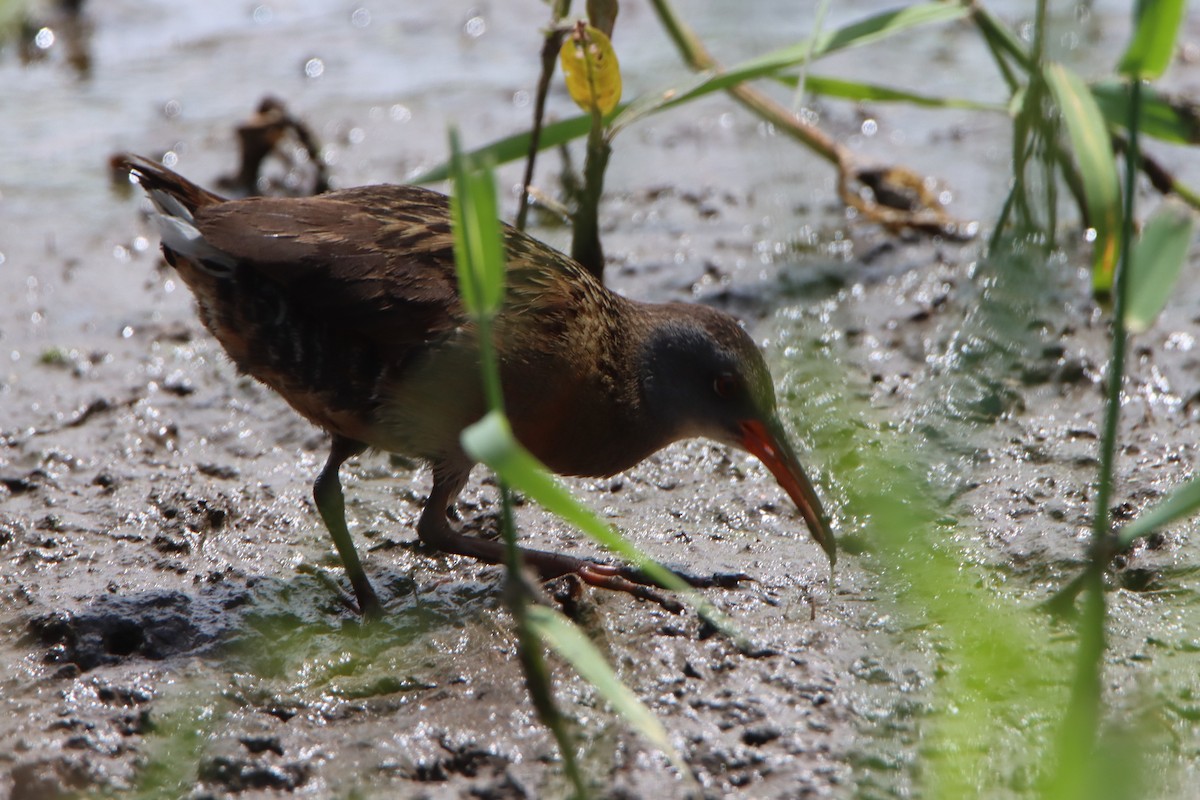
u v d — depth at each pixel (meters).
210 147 15.61
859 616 8.00
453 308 8.41
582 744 6.94
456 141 5.64
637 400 9.30
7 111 16.80
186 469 10.09
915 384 10.80
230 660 7.75
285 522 9.46
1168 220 6.52
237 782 6.78
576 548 9.15
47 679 7.61
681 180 14.71
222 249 8.41
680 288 12.48
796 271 12.55
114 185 14.89
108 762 6.93
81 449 10.30
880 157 15.04
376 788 6.73
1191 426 10.07
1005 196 13.00
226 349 8.91
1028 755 6.79
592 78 10.29
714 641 7.70
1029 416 10.33
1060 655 7.52
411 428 8.65
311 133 14.52
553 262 9.00
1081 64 14.79
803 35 17.19
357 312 8.39
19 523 9.29
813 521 8.88
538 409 8.77
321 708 7.32
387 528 9.43
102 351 11.70
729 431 9.34
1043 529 8.90
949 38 18.28
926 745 6.87
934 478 9.55
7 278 13.00
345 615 8.34
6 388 11.14
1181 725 7.00
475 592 8.44
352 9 20.20
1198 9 18.12
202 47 18.80
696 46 13.24
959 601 7.68
